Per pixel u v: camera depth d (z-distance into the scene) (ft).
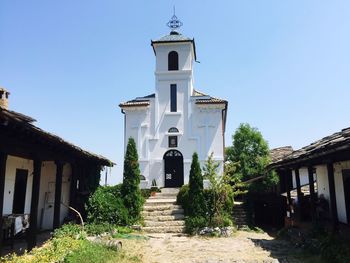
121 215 57.36
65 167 57.21
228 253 41.60
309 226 49.21
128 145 63.98
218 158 88.99
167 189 85.92
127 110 93.81
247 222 69.62
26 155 34.14
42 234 47.57
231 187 65.05
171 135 91.81
